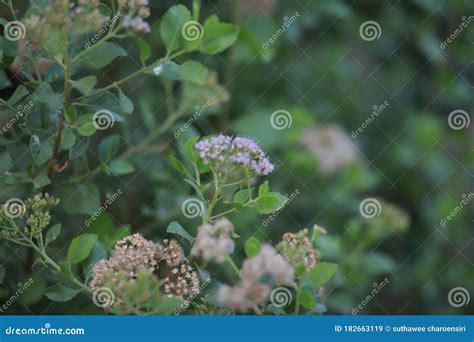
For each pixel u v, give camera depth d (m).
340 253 3.44
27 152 2.90
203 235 2.51
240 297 2.53
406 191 4.11
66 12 2.65
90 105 2.76
